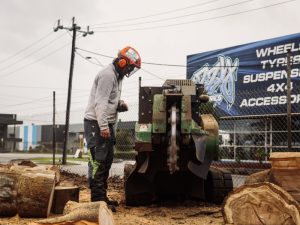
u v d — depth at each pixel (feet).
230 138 57.21
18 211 16.40
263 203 13.37
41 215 16.46
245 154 54.49
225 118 56.24
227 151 55.98
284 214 13.14
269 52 55.42
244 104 57.41
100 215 12.14
